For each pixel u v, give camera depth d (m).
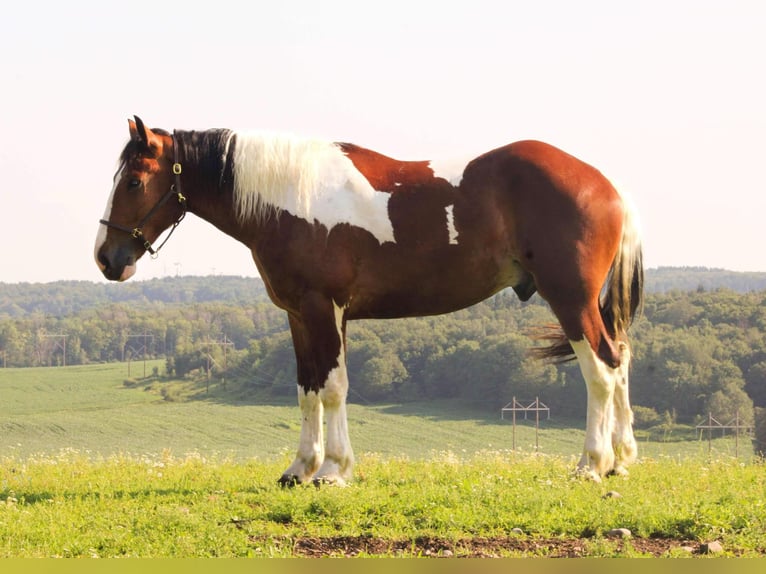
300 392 9.20
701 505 7.40
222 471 10.40
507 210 8.98
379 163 9.22
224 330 113.50
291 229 8.94
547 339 9.55
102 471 10.71
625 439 9.23
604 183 9.05
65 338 117.56
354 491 8.20
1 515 7.74
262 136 9.21
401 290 9.06
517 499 7.76
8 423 63.34
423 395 53.03
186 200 9.35
